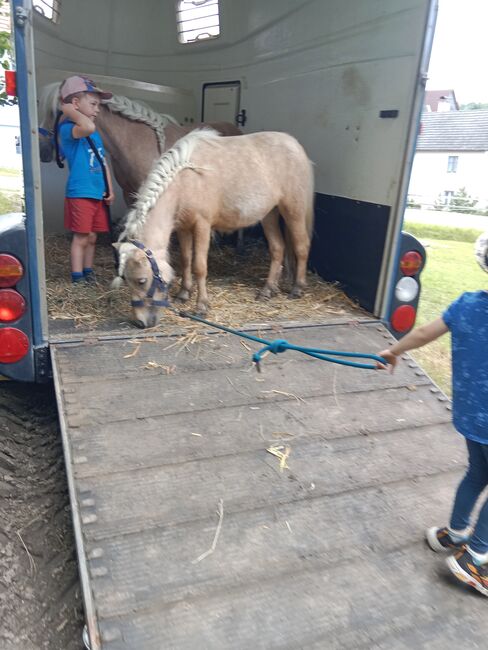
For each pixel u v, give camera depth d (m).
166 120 5.07
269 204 3.89
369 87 3.68
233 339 3.24
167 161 3.38
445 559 2.05
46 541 2.43
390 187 3.51
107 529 1.96
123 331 3.16
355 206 3.92
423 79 3.22
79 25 6.02
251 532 2.03
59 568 2.30
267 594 1.81
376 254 3.68
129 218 3.33
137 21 6.25
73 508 2.01
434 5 3.10
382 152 3.58
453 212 21.23
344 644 1.69
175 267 4.97
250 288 4.33
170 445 2.38
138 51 6.39
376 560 2.00
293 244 4.18
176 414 2.57
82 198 3.80
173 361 2.95
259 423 2.60
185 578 1.82
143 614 1.69
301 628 1.72
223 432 2.50
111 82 5.50
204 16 5.84
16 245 2.63
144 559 1.87
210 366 2.95
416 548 2.08
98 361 2.85
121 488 2.13
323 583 1.88
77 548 1.86
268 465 2.36
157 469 2.25
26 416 3.17
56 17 5.76
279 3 4.80
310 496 2.23
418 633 1.76
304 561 1.95
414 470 2.47
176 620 1.69
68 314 3.39
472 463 2.02
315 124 4.41
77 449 2.28
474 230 14.93
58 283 4.02
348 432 2.64
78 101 3.62
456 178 33.66
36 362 2.85
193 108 6.20
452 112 36.06
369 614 1.80
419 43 3.19
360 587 1.89
